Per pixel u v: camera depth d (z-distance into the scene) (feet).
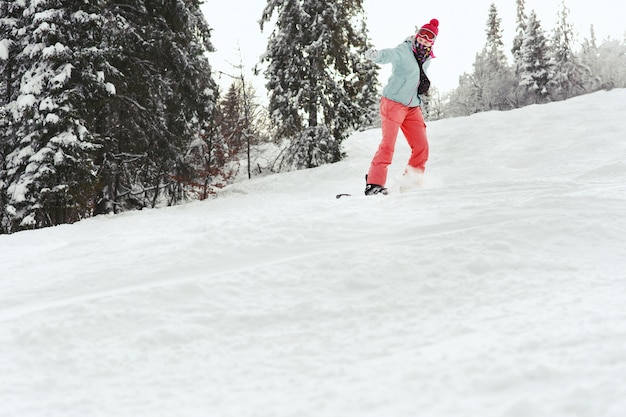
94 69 37.99
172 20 47.42
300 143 49.49
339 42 48.73
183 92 48.91
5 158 39.32
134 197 51.24
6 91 41.06
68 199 36.88
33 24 36.63
